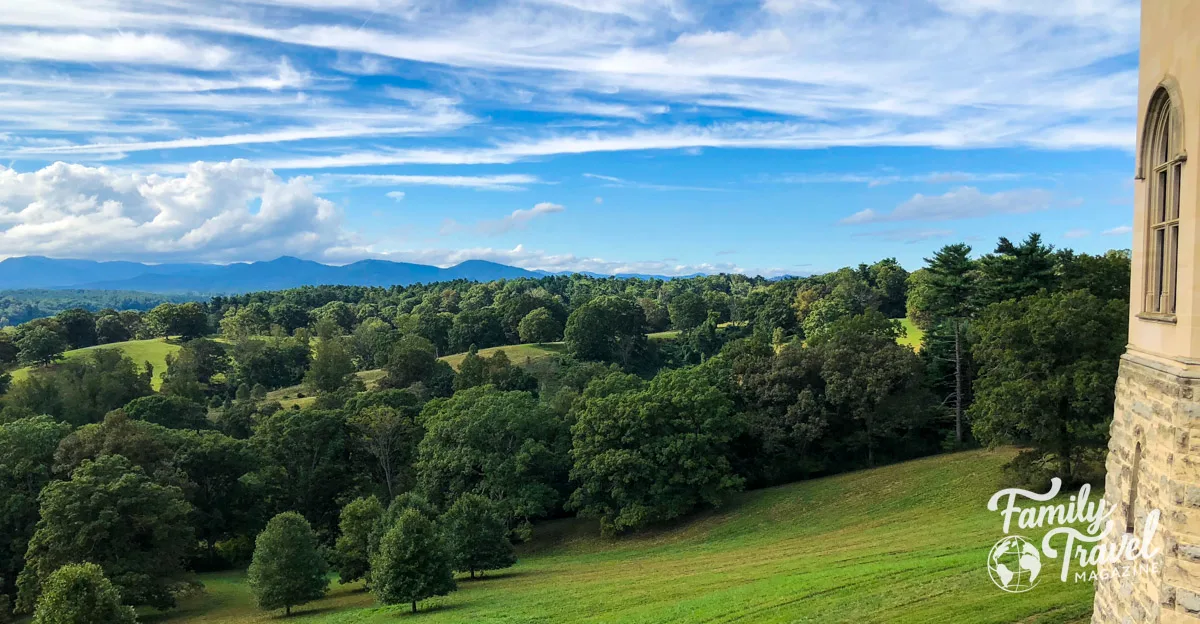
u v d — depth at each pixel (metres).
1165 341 10.12
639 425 49.94
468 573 43.53
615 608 27.09
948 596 19.66
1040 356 34.22
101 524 38.16
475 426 52.59
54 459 48.22
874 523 39.69
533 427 54.31
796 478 54.09
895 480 45.84
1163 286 10.84
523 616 27.61
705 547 42.91
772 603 22.88
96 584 29.12
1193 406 9.13
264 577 36.72
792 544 38.44
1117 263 44.72
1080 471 36.50
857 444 51.50
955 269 51.00
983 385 37.34
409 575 32.56
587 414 52.16
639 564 39.41
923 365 52.47
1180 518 9.23
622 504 49.97
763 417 53.41
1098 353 33.25
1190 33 9.47
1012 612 17.03
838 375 51.06
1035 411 34.00
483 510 42.25
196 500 51.69
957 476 43.25
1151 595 10.05
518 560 48.00
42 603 28.98
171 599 40.12
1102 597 12.85
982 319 40.28
